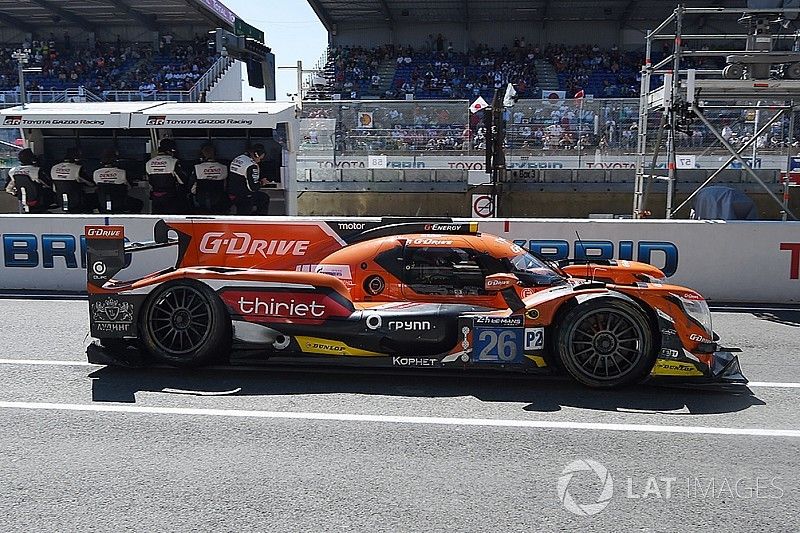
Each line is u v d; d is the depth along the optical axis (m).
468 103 17.59
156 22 34.66
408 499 3.74
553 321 5.72
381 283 6.18
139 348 6.20
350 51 32.81
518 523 3.50
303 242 6.70
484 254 6.11
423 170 17.44
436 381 5.89
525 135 17.36
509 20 32.78
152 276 6.29
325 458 4.26
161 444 4.46
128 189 14.02
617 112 16.91
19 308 8.91
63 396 5.41
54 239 10.20
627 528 3.47
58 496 3.75
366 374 6.07
